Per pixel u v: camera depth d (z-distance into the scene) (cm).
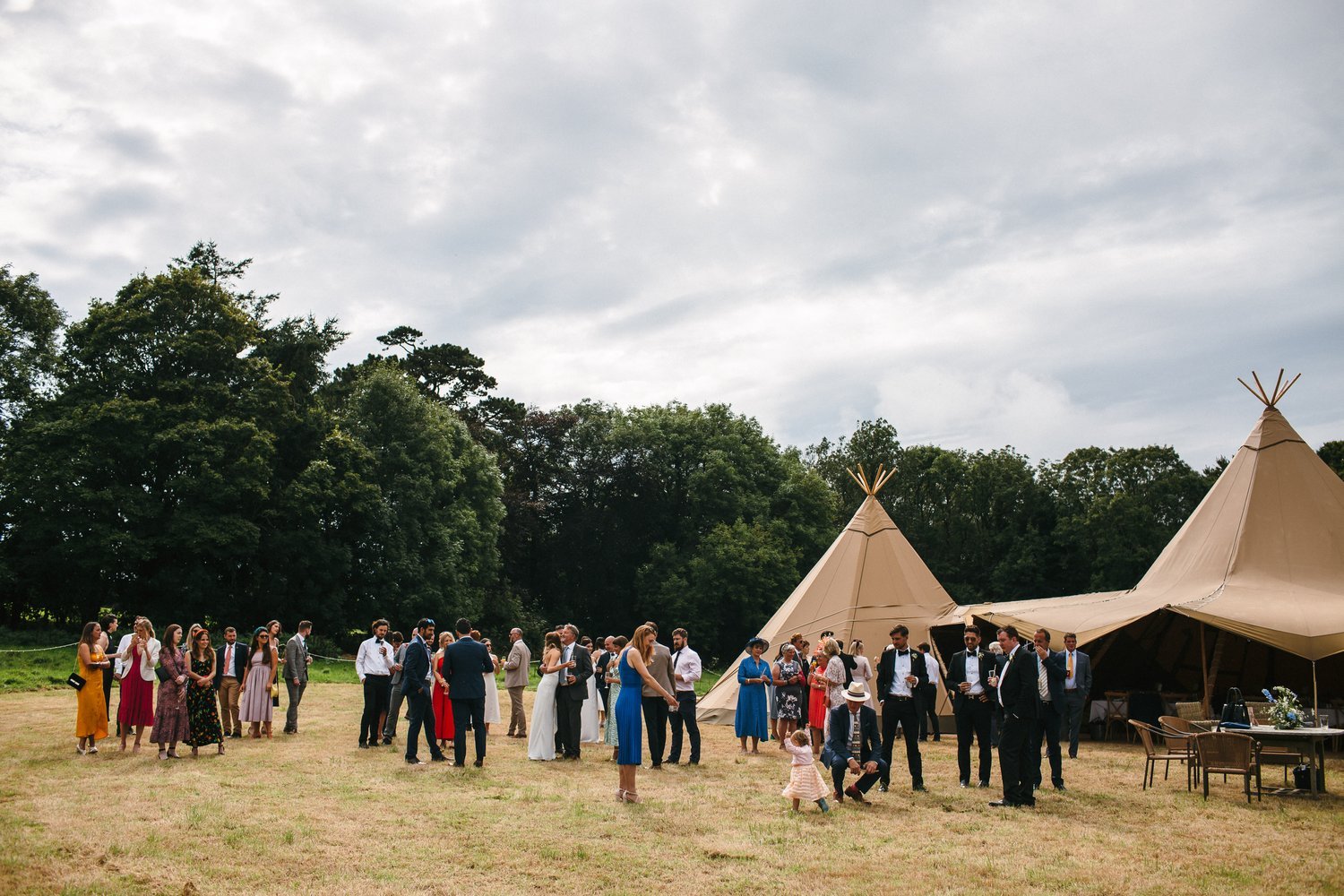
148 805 887
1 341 3397
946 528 6272
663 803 956
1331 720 1543
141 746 1288
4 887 623
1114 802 999
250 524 3275
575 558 5350
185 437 3186
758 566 4841
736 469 5369
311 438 3762
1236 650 1941
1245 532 1647
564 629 1302
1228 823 897
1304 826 884
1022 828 865
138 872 668
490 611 4728
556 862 723
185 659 1203
